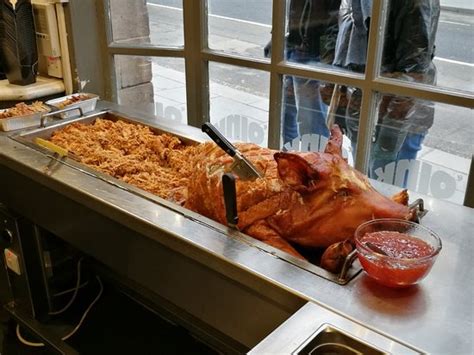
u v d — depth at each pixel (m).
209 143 1.33
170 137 1.69
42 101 2.22
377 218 0.99
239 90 2.27
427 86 1.71
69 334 1.91
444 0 1.69
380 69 1.82
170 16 2.25
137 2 2.26
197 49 2.23
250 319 1.03
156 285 1.25
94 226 1.36
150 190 1.35
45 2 2.11
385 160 1.99
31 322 1.85
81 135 1.72
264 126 2.26
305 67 1.98
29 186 1.54
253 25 2.09
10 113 1.81
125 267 1.33
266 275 0.94
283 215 1.06
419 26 1.73
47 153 1.55
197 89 2.32
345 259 0.93
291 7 1.95
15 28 2.07
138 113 1.93
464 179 1.87
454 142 1.85
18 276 1.79
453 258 0.99
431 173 1.95
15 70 2.14
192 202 1.23
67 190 1.34
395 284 0.89
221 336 1.45
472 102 1.62
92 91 2.35
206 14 2.18
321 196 1.01
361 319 0.83
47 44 2.20
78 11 2.17
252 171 1.10
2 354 1.85
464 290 0.90
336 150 1.09
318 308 0.86
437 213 1.16
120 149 1.66
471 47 1.71
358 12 1.81
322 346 0.79
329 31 1.92
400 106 1.86
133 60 2.43
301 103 2.12
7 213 1.69
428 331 0.80
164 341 1.90
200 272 1.10
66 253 1.91
